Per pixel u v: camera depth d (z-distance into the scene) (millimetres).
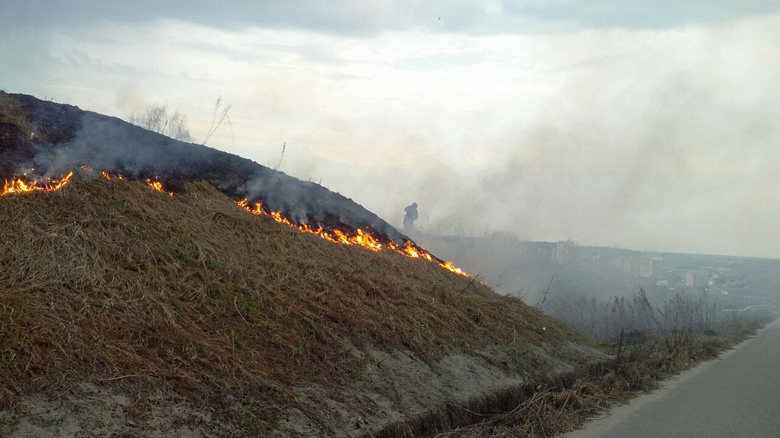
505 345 13242
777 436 9570
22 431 5254
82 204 8734
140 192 10094
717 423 10445
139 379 6414
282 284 9883
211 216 10797
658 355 17672
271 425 6902
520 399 11203
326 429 7324
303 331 8953
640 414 11195
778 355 22109
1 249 7102
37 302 6594
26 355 5902
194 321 7902
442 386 9938
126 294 7520
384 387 8922
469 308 14102
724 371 17297
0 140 9680
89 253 7750
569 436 9539
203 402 6633
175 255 8906
